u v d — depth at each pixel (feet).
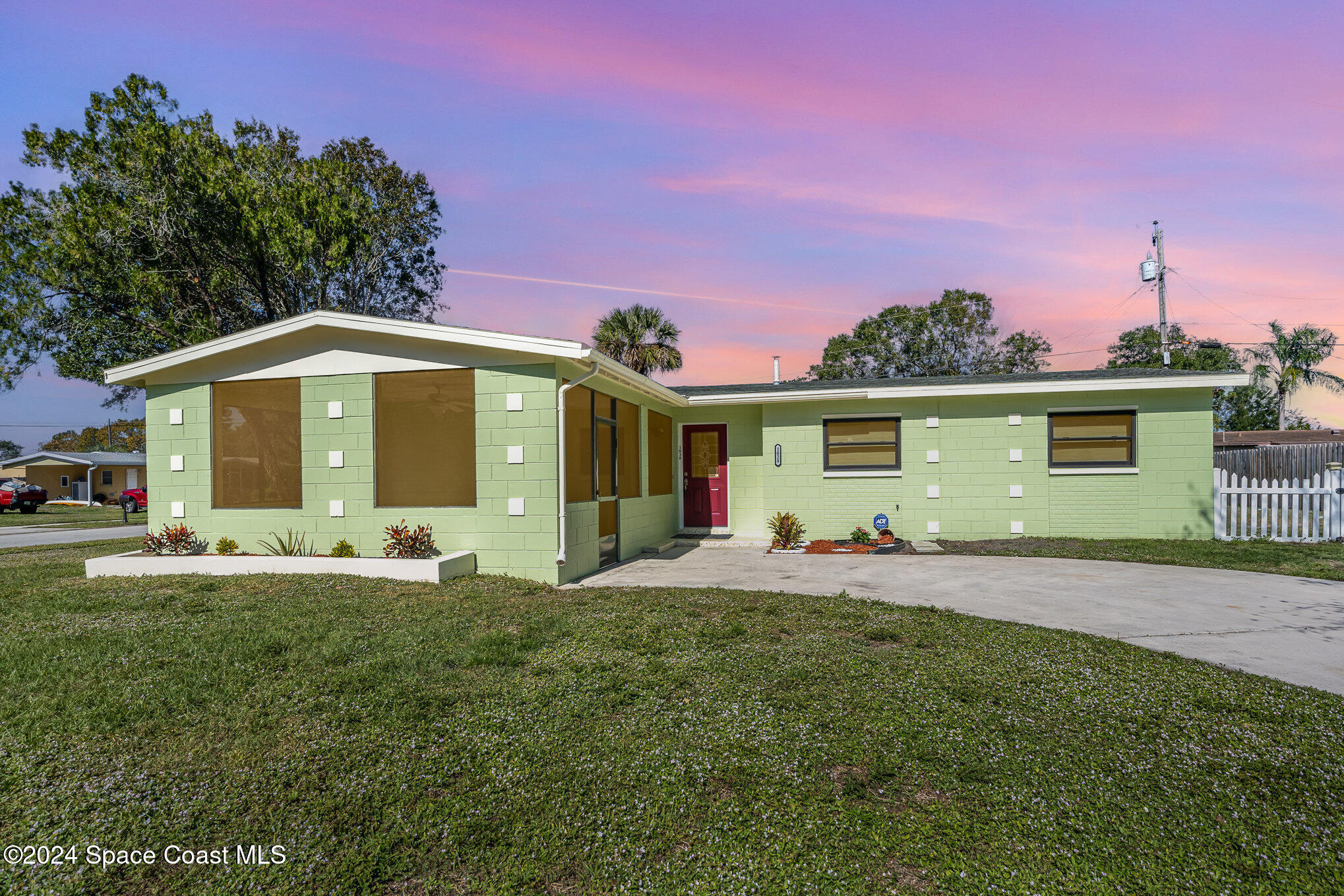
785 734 13.48
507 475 29.91
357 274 74.49
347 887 9.61
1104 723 13.85
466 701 15.23
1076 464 41.88
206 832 10.72
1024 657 17.94
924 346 123.24
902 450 43.80
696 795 11.60
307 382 32.04
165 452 33.55
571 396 31.42
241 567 30.07
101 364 58.49
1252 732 13.41
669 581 30.17
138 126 56.85
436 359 30.73
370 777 12.17
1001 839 10.32
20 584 28.71
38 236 54.49
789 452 45.65
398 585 27.07
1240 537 39.96
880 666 17.24
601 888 9.61
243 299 64.95
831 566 34.01
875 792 11.62
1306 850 9.91
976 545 40.55
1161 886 9.27
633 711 14.62
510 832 10.77
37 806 11.27
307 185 62.13
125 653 18.31
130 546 47.57
